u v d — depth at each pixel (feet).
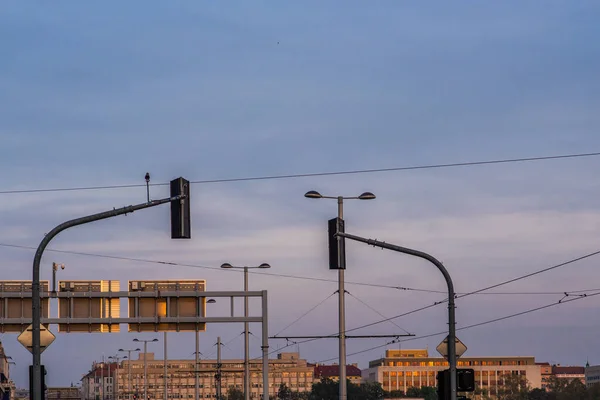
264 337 171.94
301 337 177.68
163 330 166.30
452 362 117.39
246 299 232.12
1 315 163.84
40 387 106.63
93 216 104.83
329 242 111.75
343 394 159.63
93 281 166.30
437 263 118.62
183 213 97.25
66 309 164.76
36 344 106.93
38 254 105.70
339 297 162.40
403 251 116.16
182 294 167.32
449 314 118.21
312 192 155.22
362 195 155.74
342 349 161.27
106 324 164.76
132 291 166.30
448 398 116.67
